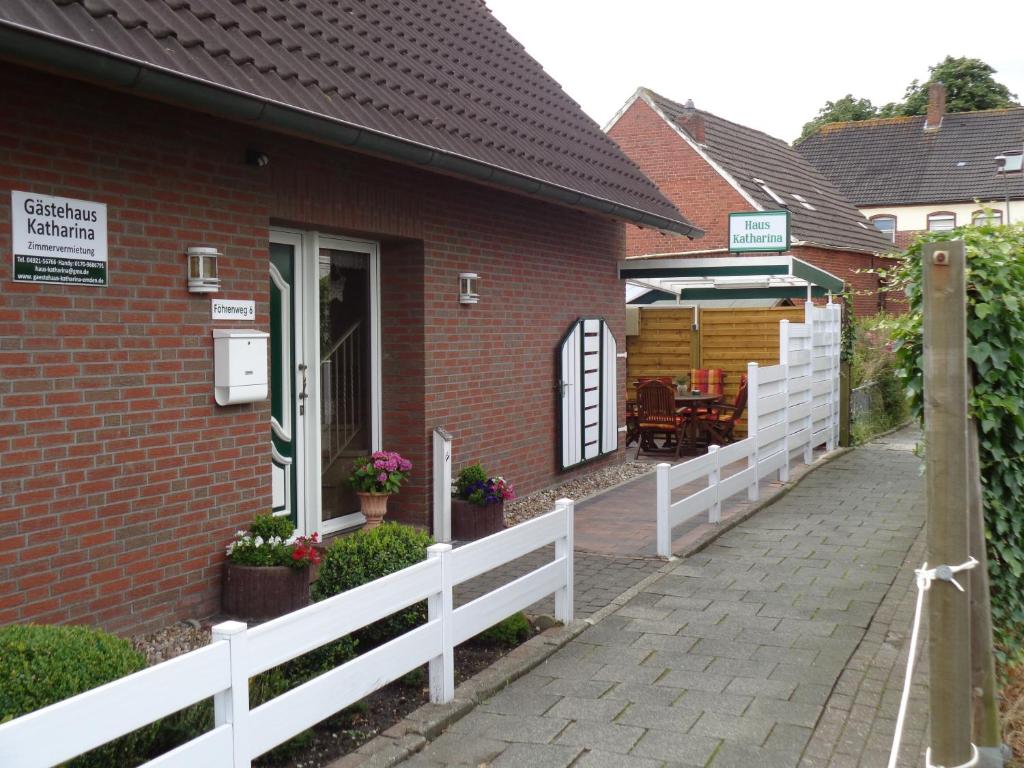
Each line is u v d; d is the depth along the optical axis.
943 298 3.79
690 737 4.65
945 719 3.87
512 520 9.59
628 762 4.38
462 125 8.46
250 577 6.29
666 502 8.09
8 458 5.12
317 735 4.64
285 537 6.59
